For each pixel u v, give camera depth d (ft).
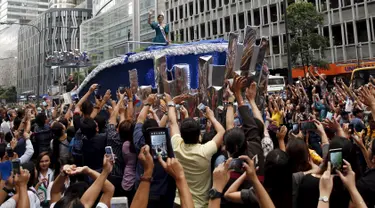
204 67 23.58
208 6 155.74
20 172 10.79
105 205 10.36
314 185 9.75
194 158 12.34
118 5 223.10
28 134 21.76
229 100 15.48
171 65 28.22
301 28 102.68
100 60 164.66
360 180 11.13
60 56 70.44
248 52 22.86
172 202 12.34
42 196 15.89
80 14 320.70
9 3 490.49
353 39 114.01
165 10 178.19
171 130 13.79
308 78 43.09
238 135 11.55
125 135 15.58
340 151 9.09
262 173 11.86
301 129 17.54
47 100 41.50
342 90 37.81
